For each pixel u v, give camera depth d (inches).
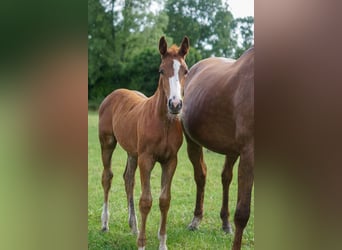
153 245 136.0
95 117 366.6
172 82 116.6
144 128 123.6
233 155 126.0
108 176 151.3
